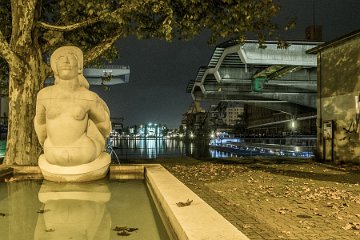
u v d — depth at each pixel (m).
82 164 9.12
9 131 12.64
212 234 3.83
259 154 37.69
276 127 125.56
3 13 15.92
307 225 6.15
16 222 5.70
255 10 13.73
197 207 5.03
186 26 14.28
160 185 6.78
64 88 9.10
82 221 5.73
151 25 14.38
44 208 6.65
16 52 12.46
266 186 10.34
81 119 9.05
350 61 16.75
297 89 59.72
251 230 5.88
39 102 9.16
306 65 39.19
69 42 15.55
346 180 11.68
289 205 7.79
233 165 16.31
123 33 13.89
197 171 13.98
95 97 9.41
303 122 98.31
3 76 19.61
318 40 38.91
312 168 15.27
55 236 4.97
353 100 16.55
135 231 5.21
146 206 6.83
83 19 14.04
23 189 8.53
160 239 4.84
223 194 9.13
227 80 51.72
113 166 10.20
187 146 38.31
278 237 5.48
